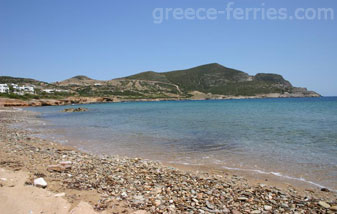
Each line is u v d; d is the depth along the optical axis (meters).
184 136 20.52
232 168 11.25
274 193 8.10
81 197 6.74
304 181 9.48
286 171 10.74
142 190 7.70
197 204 6.82
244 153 14.19
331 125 25.81
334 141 17.16
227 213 6.35
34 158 11.10
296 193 8.24
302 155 13.49
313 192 8.37
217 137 19.75
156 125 29.17
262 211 6.61
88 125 30.03
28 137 19.05
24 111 60.69
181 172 10.30
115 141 18.38
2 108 69.75
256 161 12.43
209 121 32.69
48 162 10.48
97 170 9.80
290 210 6.74
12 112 54.84
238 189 8.38
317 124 26.94
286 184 9.17
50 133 22.66
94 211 5.86
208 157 13.35
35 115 49.38
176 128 25.91
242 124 28.36
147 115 46.75
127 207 6.29
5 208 5.54
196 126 27.31
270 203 7.21
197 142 17.75
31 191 6.59
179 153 14.37
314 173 10.43
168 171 10.34
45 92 147.50
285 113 44.59
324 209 6.86
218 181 9.22
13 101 92.62
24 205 5.75
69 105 110.88
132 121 34.84
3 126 27.62
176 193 7.62
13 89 140.25
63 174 8.84
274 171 10.76
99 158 12.44
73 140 18.81
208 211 6.41
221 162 12.30
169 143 17.48
